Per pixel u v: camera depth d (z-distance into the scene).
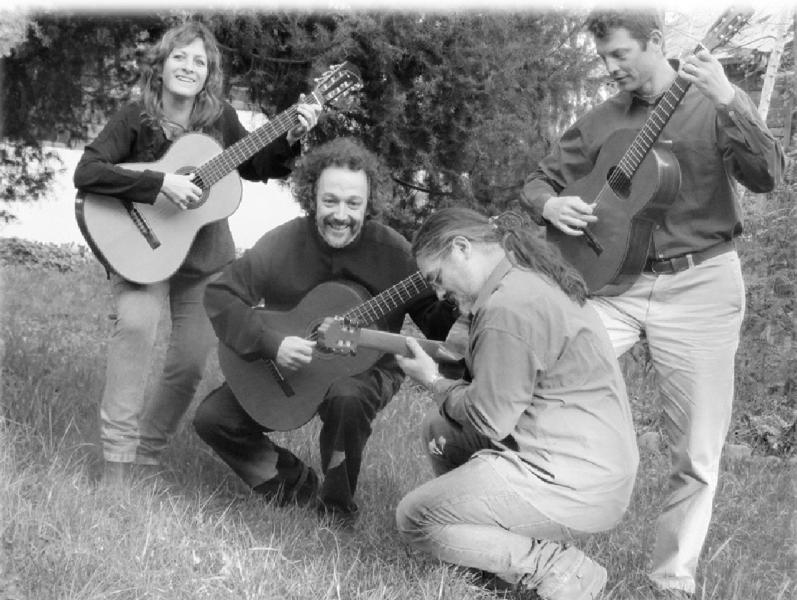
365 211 4.29
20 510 3.54
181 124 4.48
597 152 4.12
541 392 3.42
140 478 4.38
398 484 4.72
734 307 3.79
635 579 3.91
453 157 6.57
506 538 3.47
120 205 4.34
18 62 6.24
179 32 4.35
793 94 7.62
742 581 3.99
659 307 3.86
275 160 4.71
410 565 3.78
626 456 3.46
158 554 3.52
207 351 4.59
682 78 3.72
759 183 3.65
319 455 5.00
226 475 4.67
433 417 3.99
